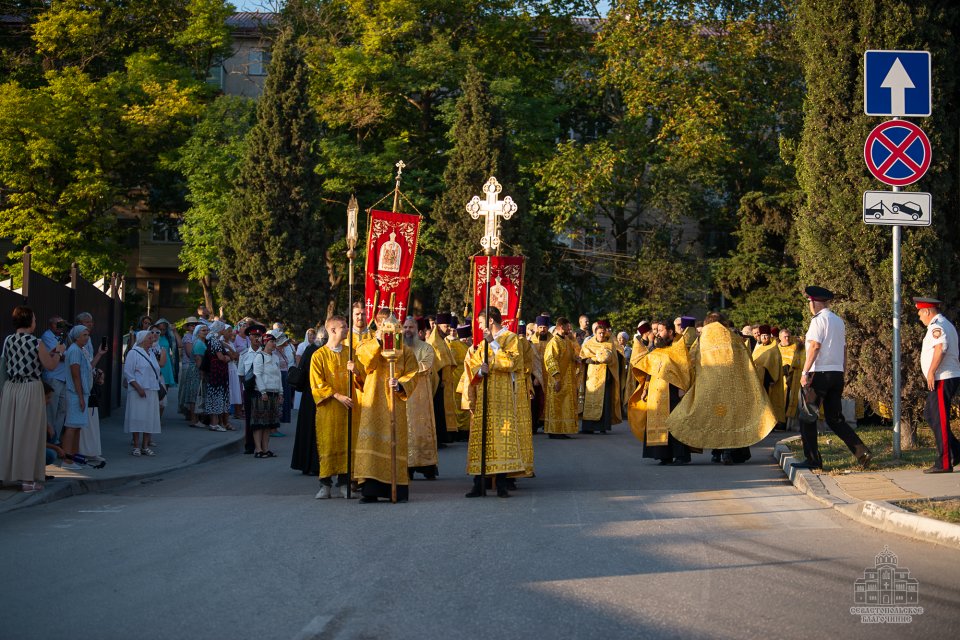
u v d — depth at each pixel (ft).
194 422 66.90
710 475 42.88
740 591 21.71
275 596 21.70
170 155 131.54
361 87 127.75
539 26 139.33
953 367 37.06
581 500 35.83
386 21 127.54
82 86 125.49
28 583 23.26
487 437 37.14
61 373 44.11
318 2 137.59
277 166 119.44
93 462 45.52
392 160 126.62
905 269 47.26
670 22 122.93
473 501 36.04
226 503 36.35
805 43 50.29
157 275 179.32
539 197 134.62
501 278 61.16
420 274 123.85
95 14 132.57
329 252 132.98
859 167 48.24
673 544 27.07
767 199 126.41
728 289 131.54
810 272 50.57
